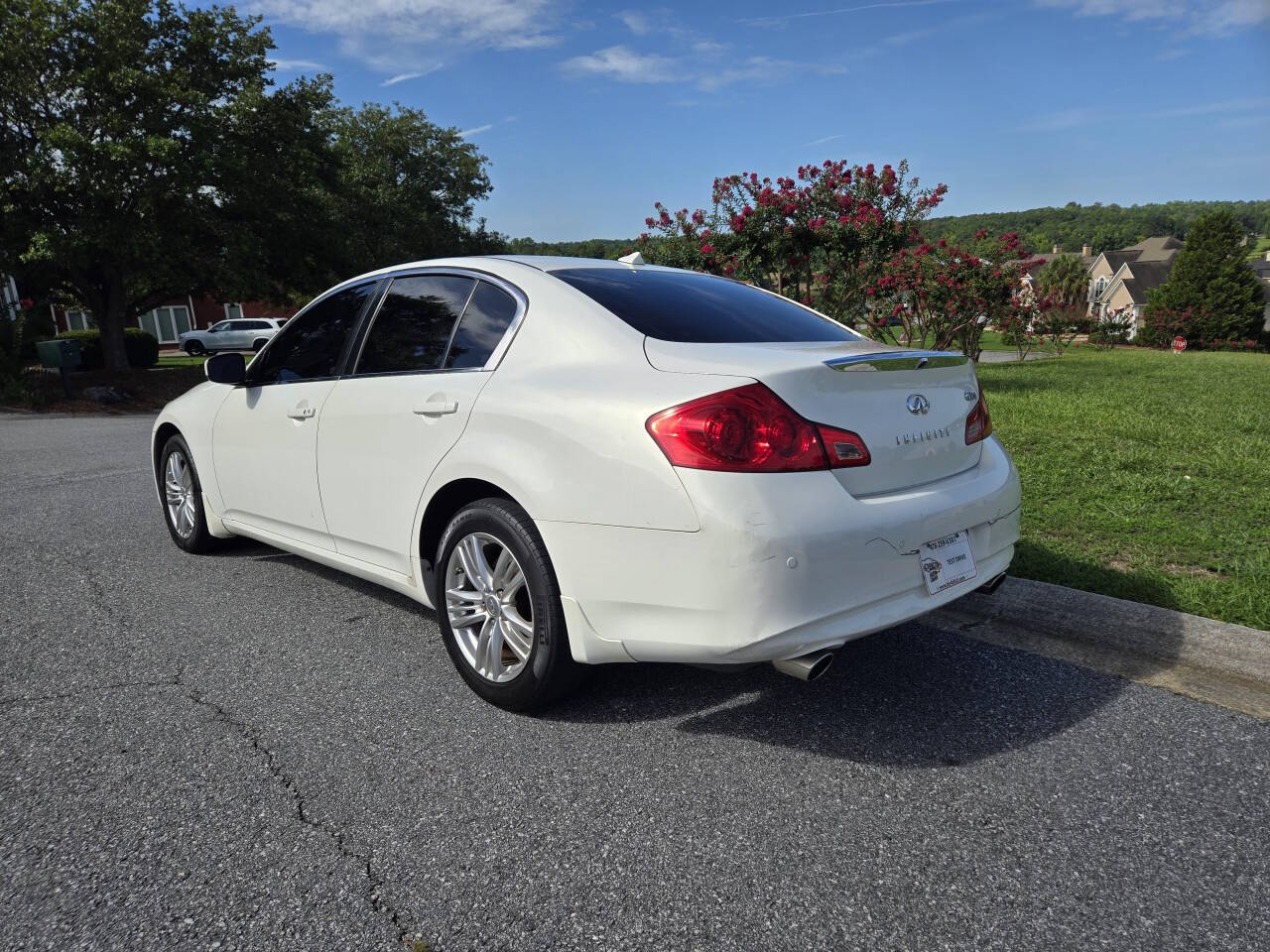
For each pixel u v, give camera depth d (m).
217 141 18.62
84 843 2.13
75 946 1.78
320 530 3.68
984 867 2.04
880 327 13.16
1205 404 9.52
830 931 1.82
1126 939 1.79
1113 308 72.50
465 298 3.19
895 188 11.80
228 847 2.12
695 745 2.63
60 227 17.27
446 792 2.37
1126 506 4.96
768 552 2.23
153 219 18.05
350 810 2.28
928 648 3.33
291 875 2.01
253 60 20.28
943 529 2.58
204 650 3.40
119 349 21.34
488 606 2.87
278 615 3.81
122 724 2.77
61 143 15.99
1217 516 4.74
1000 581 2.96
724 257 11.57
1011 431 7.54
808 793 2.36
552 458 2.57
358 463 3.36
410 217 36.75
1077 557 4.08
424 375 3.15
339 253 22.67
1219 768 2.46
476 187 40.47
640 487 2.36
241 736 2.69
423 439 3.04
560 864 2.05
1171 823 2.21
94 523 5.61
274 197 20.33
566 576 2.55
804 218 11.88
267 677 3.14
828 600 2.31
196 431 4.45
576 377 2.66
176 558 4.74
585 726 2.75
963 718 2.78
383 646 3.45
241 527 4.34
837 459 2.37
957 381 2.91
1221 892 1.94
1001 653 3.27
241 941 1.79
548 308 2.90
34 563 4.64
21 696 2.97
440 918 1.87
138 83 16.89
